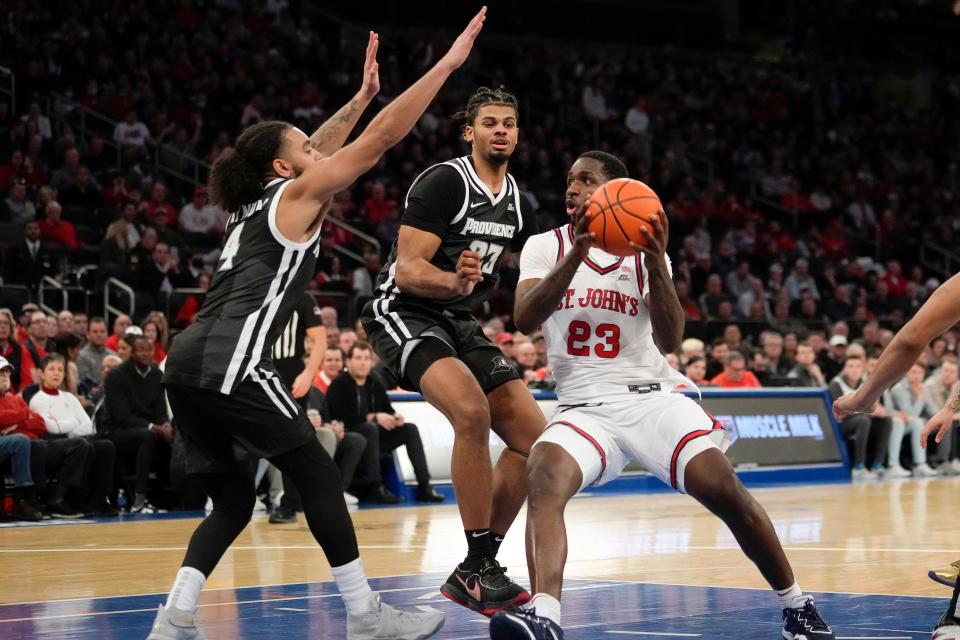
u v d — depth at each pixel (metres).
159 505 10.42
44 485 9.34
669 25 27.81
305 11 23.27
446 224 4.60
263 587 5.40
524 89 23.64
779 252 21.11
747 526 3.83
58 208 14.62
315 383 11.11
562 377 4.15
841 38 29.14
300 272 3.98
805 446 13.66
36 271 13.45
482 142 4.66
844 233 23.09
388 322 4.60
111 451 9.65
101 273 13.64
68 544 7.40
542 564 3.65
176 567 6.22
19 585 5.55
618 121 24.17
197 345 3.89
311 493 3.94
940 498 10.65
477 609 4.29
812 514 9.05
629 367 4.09
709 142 24.25
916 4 30.14
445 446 11.39
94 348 11.21
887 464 14.50
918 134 26.94
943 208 25.38
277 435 3.88
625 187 3.79
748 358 14.98
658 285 3.82
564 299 4.10
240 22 20.58
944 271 23.53
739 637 4.04
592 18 26.92
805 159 24.86
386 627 3.99
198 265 14.75
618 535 7.67
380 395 10.83
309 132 19.55
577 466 3.87
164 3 20.16
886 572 5.72
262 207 3.96
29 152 15.96
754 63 28.06
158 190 15.90
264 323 3.90
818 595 4.98
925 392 14.55
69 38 18.39
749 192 23.83
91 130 17.72
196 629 3.87
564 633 4.16
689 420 3.92
